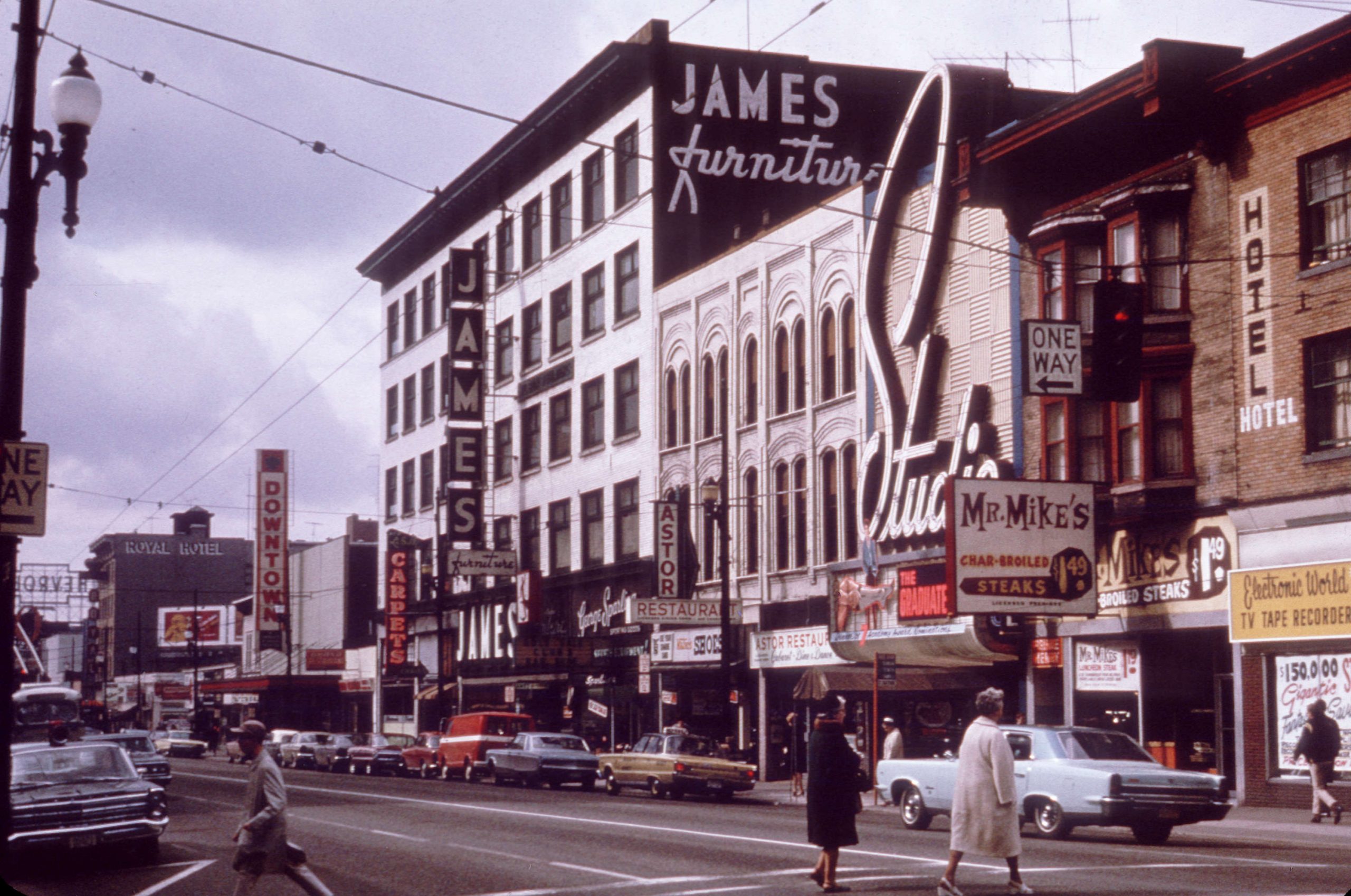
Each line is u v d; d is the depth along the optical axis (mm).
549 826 23719
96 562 143125
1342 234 26859
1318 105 27156
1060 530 30891
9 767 12328
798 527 42906
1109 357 23906
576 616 55375
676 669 46875
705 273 48031
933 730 36219
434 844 21047
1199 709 29578
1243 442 28391
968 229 35781
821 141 52375
